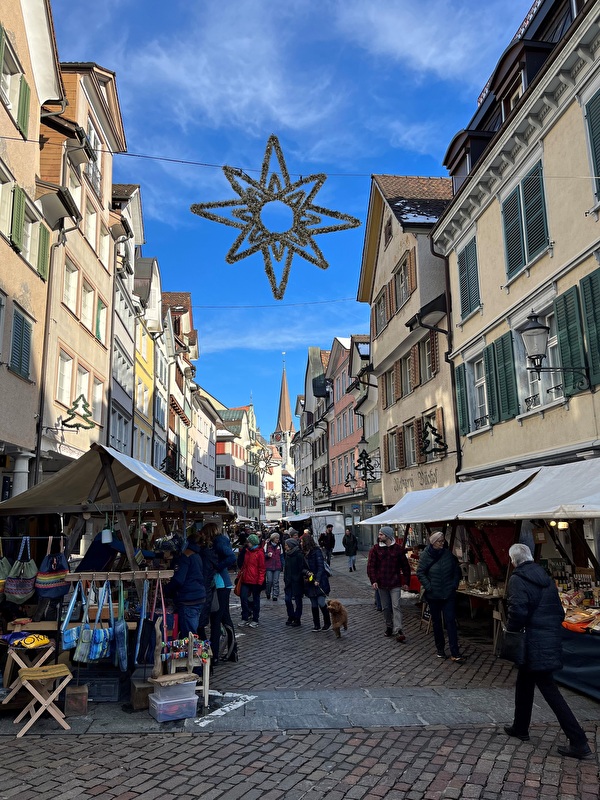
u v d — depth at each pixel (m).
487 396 14.95
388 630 10.88
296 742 5.55
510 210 13.85
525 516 7.45
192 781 4.73
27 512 7.72
